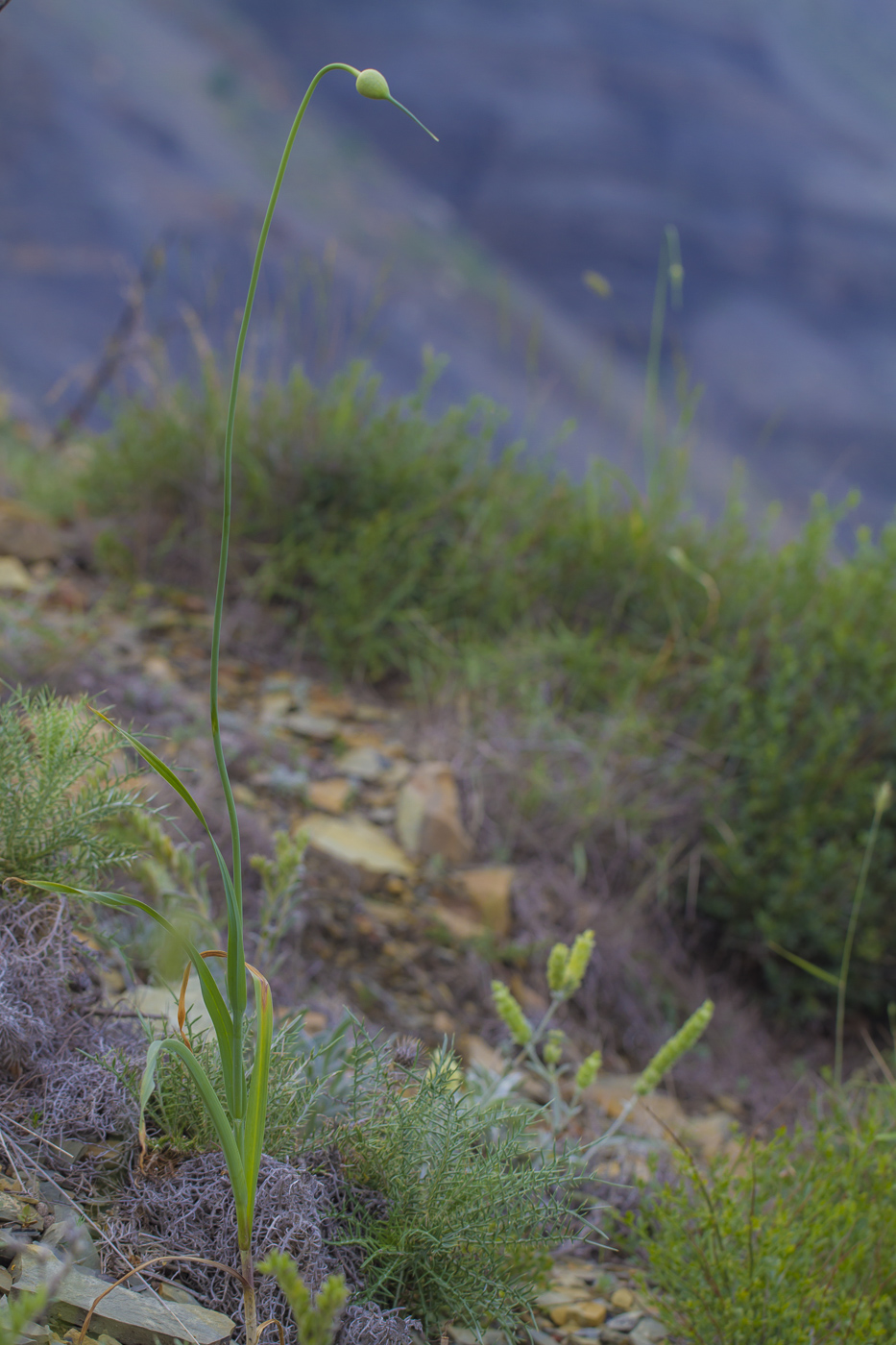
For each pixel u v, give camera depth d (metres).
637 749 3.61
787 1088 3.01
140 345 4.94
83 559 4.34
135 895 2.28
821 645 3.75
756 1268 1.78
